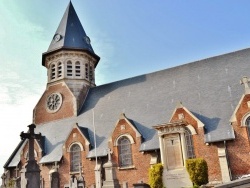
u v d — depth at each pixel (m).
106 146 31.30
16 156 38.41
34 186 20.84
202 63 35.19
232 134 25.34
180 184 23.86
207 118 28.09
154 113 32.12
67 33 44.56
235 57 33.44
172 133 25.72
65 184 31.81
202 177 23.36
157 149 27.67
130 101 35.69
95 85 44.62
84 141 32.53
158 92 34.75
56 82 41.84
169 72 36.66
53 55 43.50
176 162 24.91
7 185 36.00
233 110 27.56
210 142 25.69
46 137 37.28
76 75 42.28
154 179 24.83
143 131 30.56
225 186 11.94
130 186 28.31
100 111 36.75
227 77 31.61
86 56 44.06
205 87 31.89
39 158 34.56
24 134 22.14
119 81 40.06
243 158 24.39
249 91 25.88
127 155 29.86
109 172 25.53
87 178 30.83
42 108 41.34
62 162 33.00
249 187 11.87
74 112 38.38
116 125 31.14
